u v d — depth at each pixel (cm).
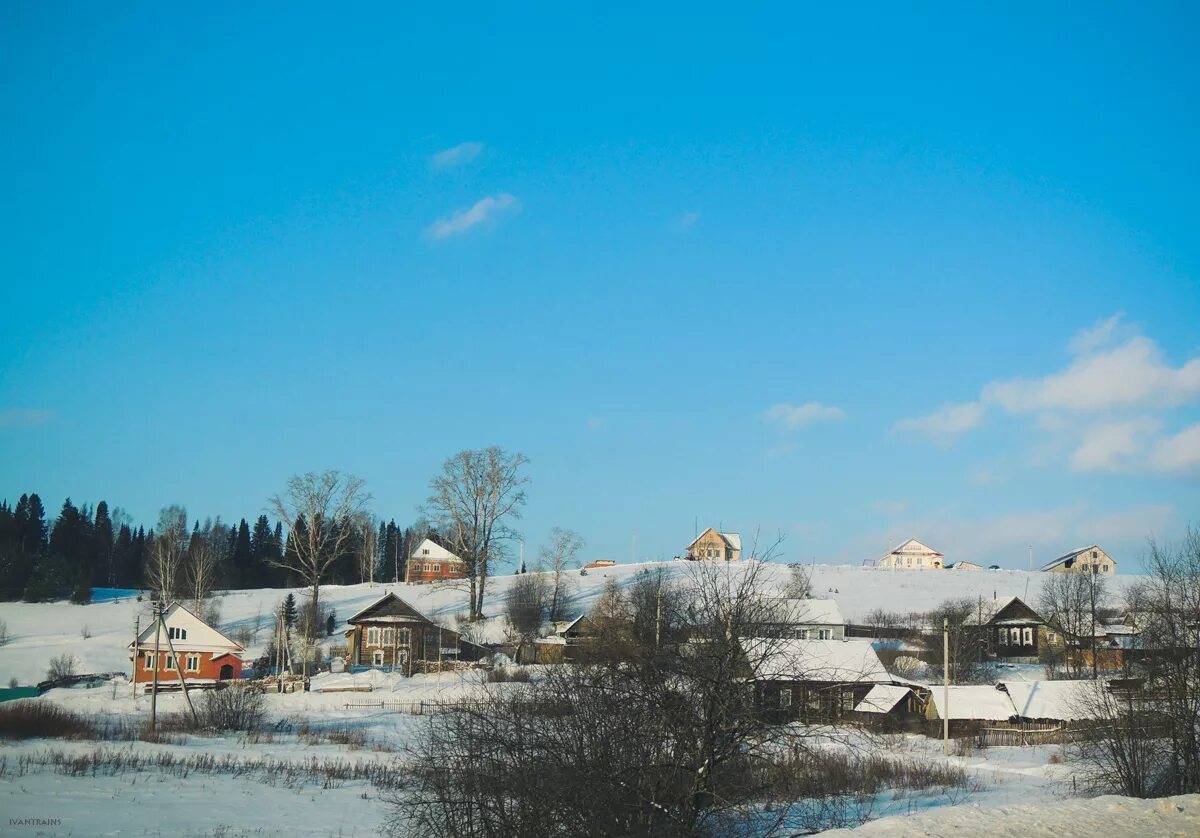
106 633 9681
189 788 3566
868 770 3444
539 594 9325
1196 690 3422
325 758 4388
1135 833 1750
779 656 2119
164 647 7825
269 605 11019
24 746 4509
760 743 2059
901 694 5788
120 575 15288
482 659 7606
